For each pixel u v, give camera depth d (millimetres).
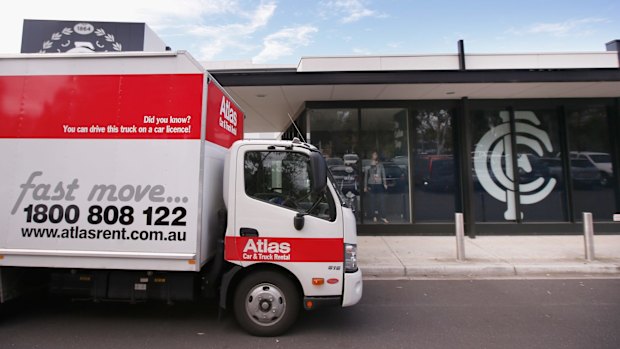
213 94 3857
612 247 7672
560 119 9578
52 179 3557
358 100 9523
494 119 9648
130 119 3582
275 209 3619
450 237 9031
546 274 6191
